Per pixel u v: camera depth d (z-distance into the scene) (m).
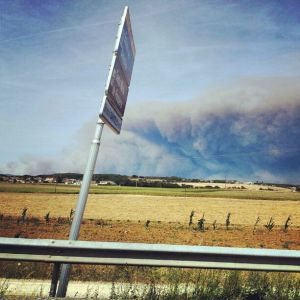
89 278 5.74
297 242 16.05
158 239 15.94
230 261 3.72
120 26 4.91
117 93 5.29
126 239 15.70
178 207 33.44
